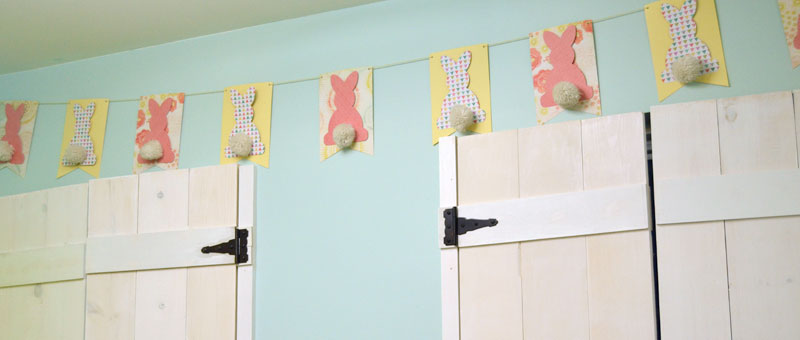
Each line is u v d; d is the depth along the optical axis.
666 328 2.21
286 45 3.04
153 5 2.92
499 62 2.69
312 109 2.94
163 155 3.10
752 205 2.16
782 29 2.32
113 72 3.28
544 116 2.58
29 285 3.13
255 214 2.92
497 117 2.65
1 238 3.22
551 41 2.62
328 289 2.77
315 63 2.97
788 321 2.07
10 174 3.30
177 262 2.91
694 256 2.21
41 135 3.31
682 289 2.21
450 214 2.57
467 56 2.72
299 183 2.89
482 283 2.50
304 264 2.82
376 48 2.89
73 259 3.05
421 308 2.62
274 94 3.01
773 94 2.20
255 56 3.07
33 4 2.88
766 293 2.11
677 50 2.44
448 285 2.54
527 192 2.48
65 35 3.14
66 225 3.12
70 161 3.17
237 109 3.04
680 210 2.25
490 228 2.51
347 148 2.84
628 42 2.52
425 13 2.84
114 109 3.23
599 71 2.54
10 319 3.13
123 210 3.04
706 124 2.27
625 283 2.29
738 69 2.35
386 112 2.82
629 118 2.38
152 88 3.20
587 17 2.59
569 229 2.39
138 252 2.96
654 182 2.30
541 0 2.67
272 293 2.84
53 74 3.38
